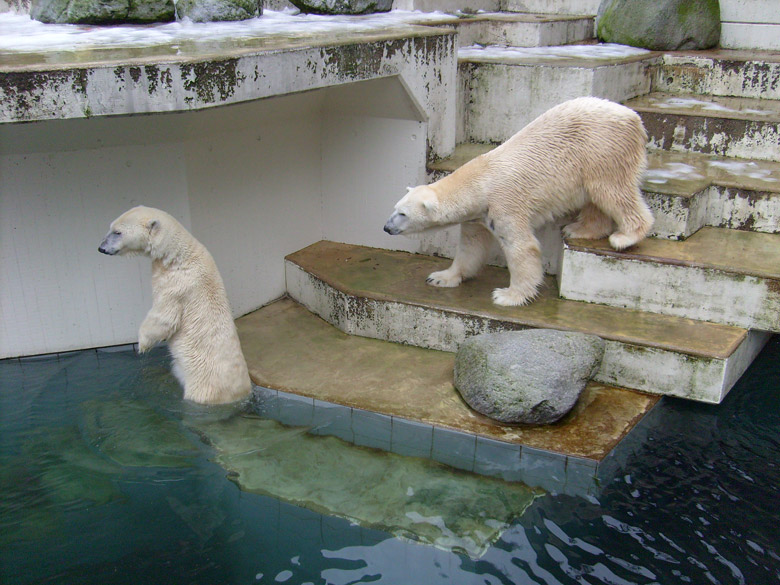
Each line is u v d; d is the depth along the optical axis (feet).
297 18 18.13
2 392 13.08
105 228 14.07
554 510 10.11
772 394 12.86
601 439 11.40
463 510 10.09
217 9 17.01
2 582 8.67
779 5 18.95
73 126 12.75
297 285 16.75
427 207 13.51
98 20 15.84
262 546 9.37
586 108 13.20
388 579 8.86
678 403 12.59
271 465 11.04
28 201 13.46
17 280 13.93
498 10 22.89
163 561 9.07
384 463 11.12
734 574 8.99
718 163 15.93
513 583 8.82
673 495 10.39
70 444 11.46
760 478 10.75
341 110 16.66
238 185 15.30
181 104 11.18
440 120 16.47
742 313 12.73
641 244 13.85
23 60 10.93
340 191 17.51
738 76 18.21
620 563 9.16
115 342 14.96
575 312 13.60
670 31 19.61
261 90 12.16
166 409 12.40
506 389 11.57
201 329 12.28
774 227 14.30
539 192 13.38
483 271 15.88
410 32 15.34
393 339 14.71
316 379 13.35
